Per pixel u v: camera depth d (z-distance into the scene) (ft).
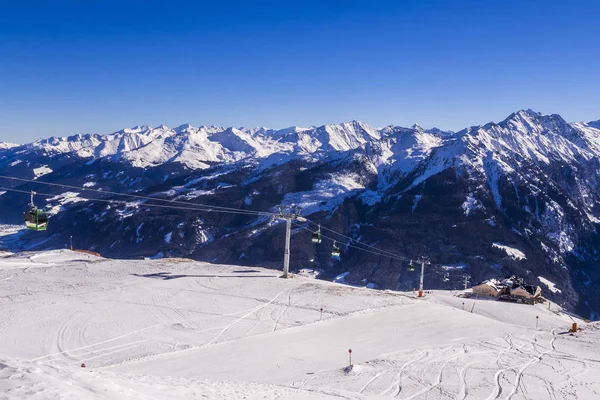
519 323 175.01
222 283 177.58
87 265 213.05
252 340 113.39
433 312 146.51
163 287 168.76
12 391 34.32
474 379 81.92
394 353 101.19
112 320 127.34
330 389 72.33
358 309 146.72
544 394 74.49
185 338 114.42
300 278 195.62
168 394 47.85
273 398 58.23
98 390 39.58
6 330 116.16
